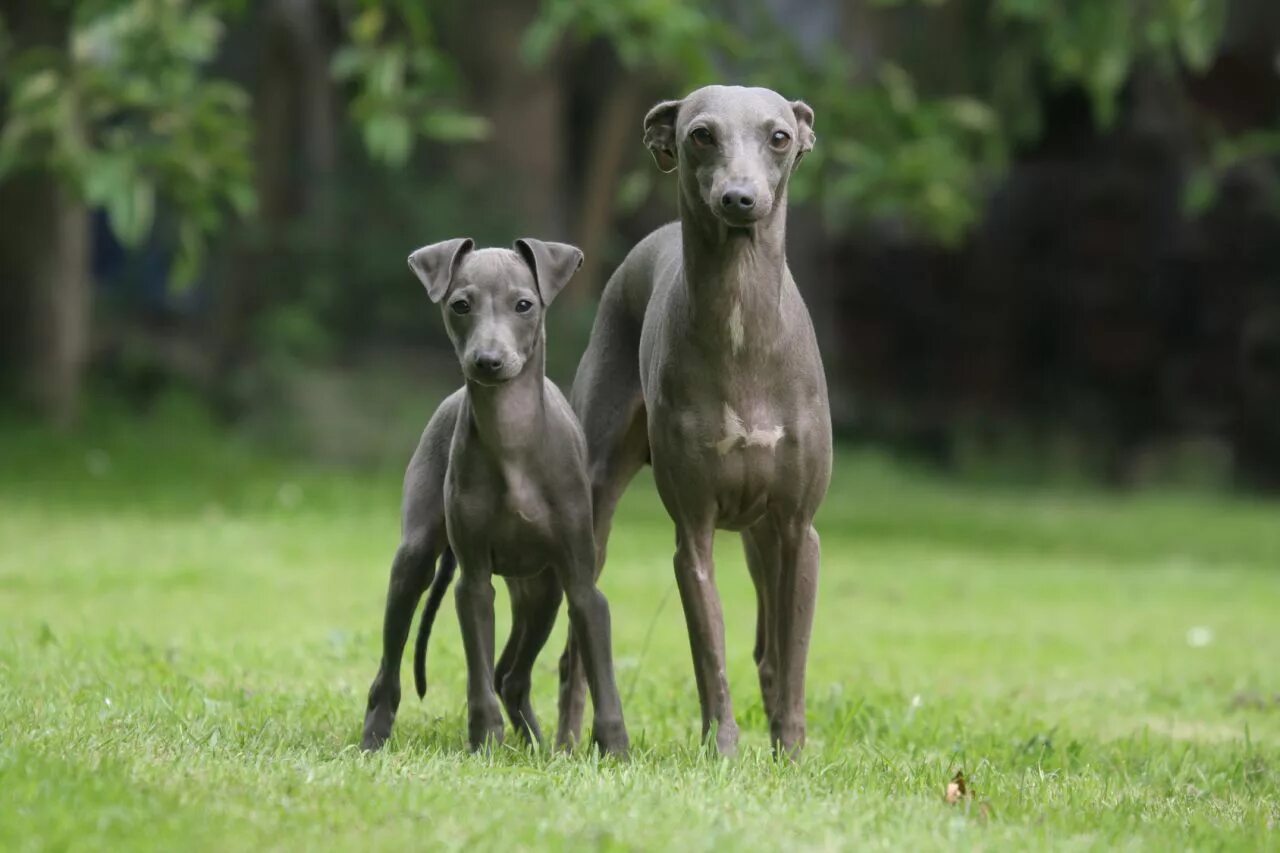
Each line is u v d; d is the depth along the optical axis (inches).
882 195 753.6
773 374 303.4
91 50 677.3
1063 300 1336.1
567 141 1300.4
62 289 940.0
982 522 936.3
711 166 290.2
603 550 341.1
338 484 885.8
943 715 394.0
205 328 1221.1
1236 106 973.2
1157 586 679.7
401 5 673.6
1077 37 747.4
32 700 326.0
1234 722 415.2
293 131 1157.7
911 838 239.0
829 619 565.3
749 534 349.1
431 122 651.5
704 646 308.5
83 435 933.2
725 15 874.8
